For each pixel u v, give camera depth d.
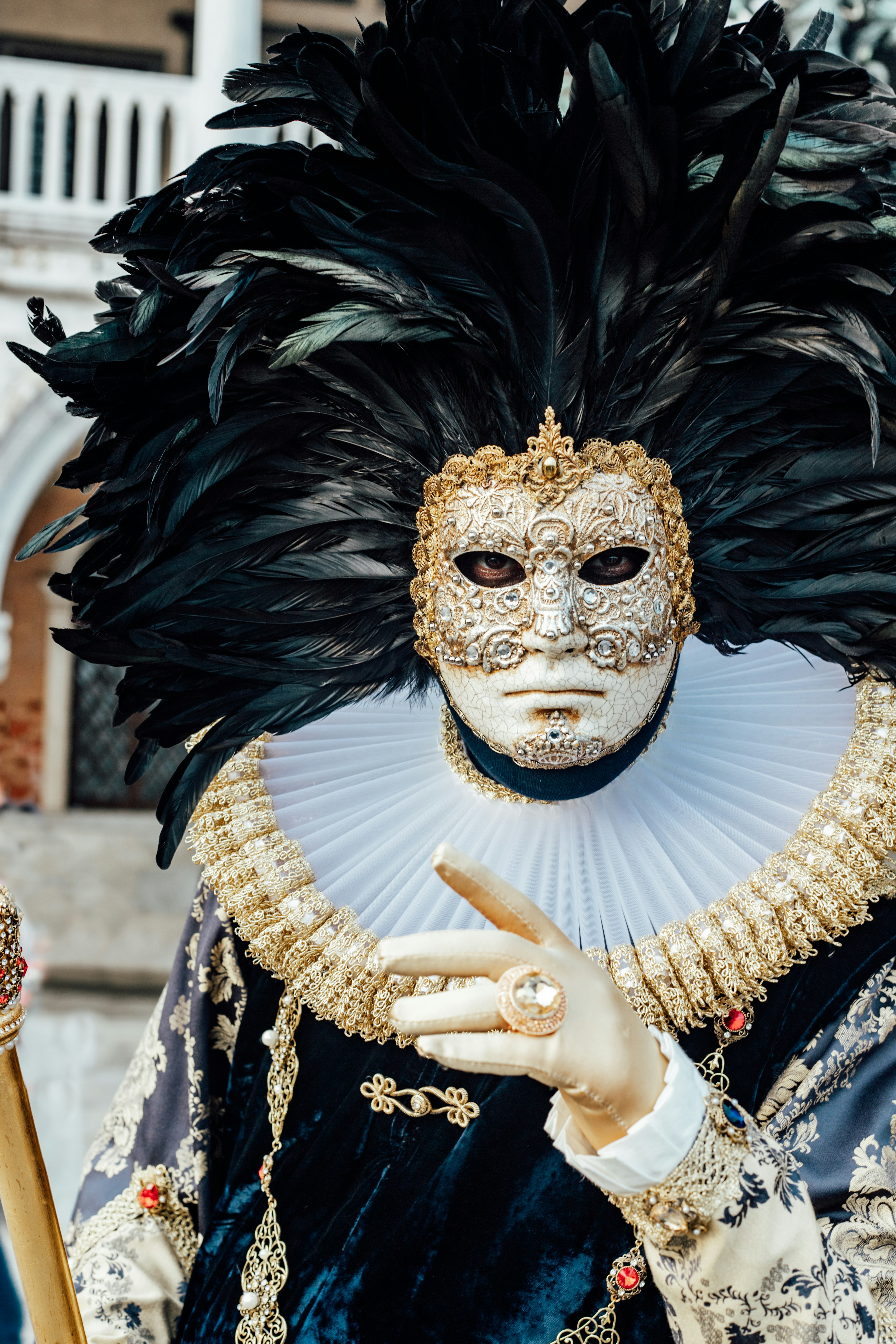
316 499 1.10
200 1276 1.11
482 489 1.02
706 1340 0.84
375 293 1.01
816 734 1.14
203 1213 1.18
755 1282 0.82
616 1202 0.87
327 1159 1.08
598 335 1.01
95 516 1.06
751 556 1.10
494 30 1.00
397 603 1.14
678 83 1.00
